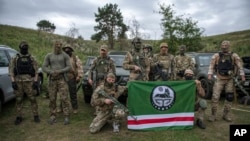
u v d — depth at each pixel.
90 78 5.82
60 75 5.54
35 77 5.70
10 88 6.50
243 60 9.17
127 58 5.79
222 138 4.93
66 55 5.62
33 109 5.78
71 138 4.86
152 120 5.26
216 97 5.91
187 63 6.77
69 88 6.39
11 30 33.25
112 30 34.66
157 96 5.25
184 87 5.39
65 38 31.19
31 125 5.59
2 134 5.10
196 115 5.72
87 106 7.18
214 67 6.10
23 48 5.47
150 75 6.20
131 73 5.88
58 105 7.20
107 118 5.22
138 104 5.19
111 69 5.82
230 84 5.90
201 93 5.55
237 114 6.56
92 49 30.72
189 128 5.38
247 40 40.56
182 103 5.38
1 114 6.37
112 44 32.66
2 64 6.40
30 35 32.75
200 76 8.69
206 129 5.41
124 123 5.67
